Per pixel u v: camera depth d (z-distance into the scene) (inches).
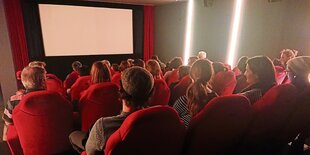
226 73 92.8
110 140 37.3
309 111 63.5
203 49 226.1
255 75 65.3
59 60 247.8
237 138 58.1
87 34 256.5
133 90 40.2
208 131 48.1
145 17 289.9
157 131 38.3
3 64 175.6
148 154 40.9
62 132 66.3
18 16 216.1
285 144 73.7
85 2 248.2
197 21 229.1
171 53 276.2
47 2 229.5
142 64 134.0
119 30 275.7
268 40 165.8
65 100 62.6
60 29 240.8
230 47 196.2
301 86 72.5
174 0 236.5
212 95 58.2
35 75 67.2
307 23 140.7
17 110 57.1
